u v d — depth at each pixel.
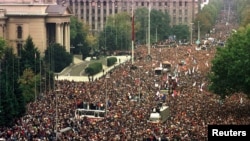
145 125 180.50
